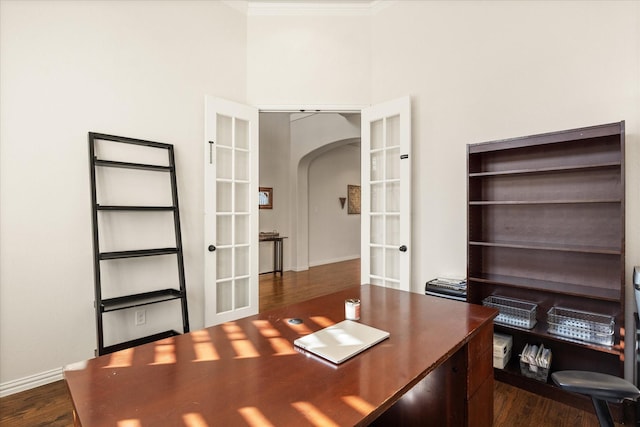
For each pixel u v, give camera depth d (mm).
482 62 2801
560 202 2154
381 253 3428
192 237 3070
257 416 833
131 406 873
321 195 7535
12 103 2182
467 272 2564
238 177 3355
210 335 1372
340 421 814
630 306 2107
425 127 3145
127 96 2688
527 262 2523
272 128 6621
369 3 3453
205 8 3186
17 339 2201
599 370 2203
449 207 2998
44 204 2297
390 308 1743
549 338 2154
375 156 3451
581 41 2322
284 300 4582
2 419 1933
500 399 2160
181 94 3016
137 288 2730
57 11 2359
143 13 2791
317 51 3502
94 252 2348
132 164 2594
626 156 2137
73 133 2420
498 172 2439
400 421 1615
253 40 3512
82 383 994
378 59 3473
